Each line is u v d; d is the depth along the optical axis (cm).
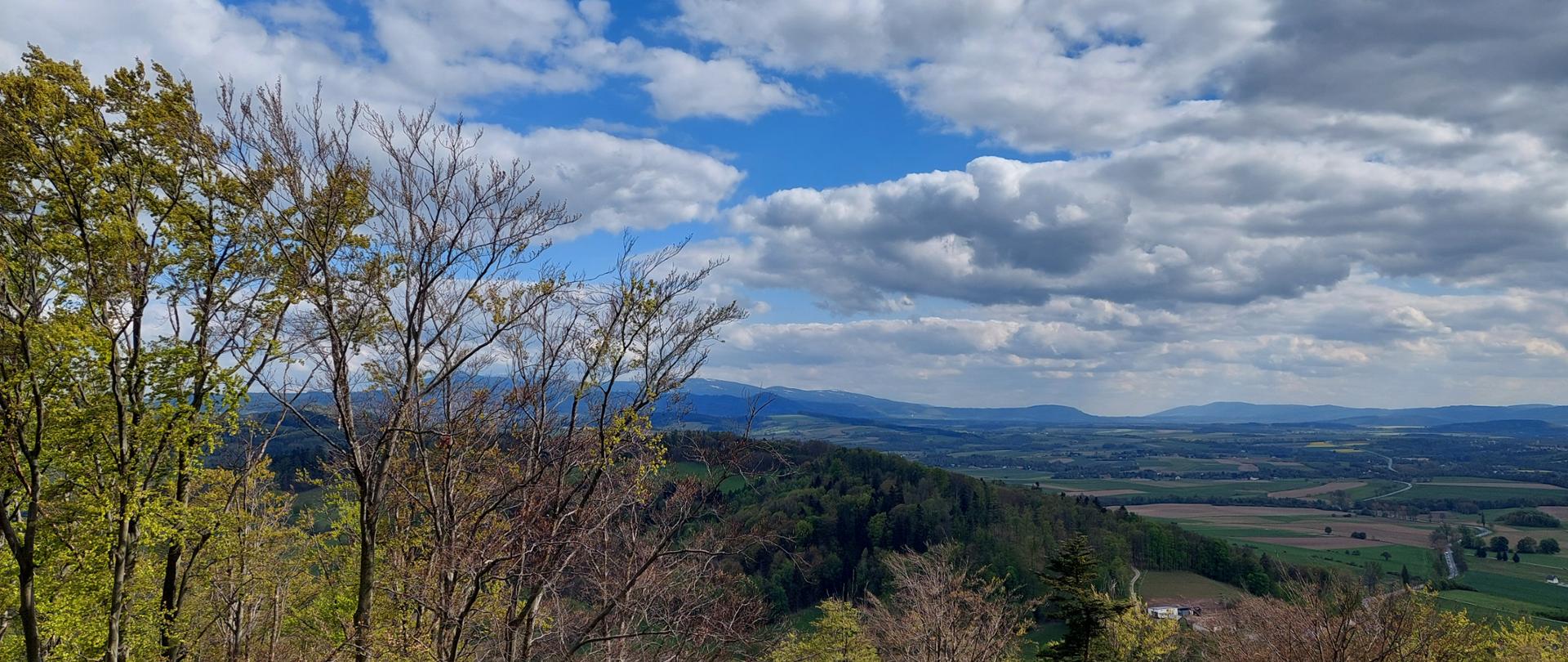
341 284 1542
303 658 2108
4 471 1551
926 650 2627
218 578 1998
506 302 1678
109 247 1558
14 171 1519
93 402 1608
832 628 3572
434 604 1465
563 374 1670
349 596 1959
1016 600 4706
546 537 1456
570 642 1571
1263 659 2612
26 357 1538
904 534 6159
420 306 1565
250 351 1638
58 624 1609
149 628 1777
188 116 1539
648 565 1529
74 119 1534
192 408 1641
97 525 1583
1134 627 3656
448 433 1525
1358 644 2322
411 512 1820
